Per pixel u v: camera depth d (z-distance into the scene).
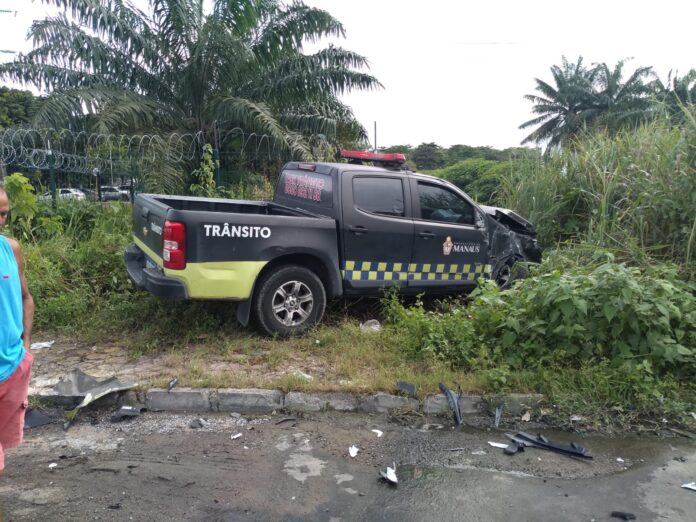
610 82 52.78
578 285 5.20
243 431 4.05
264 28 13.31
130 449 3.73
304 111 13.93
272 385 4.52
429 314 5.94
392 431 4.14
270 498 3.22
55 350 5.34
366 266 6.05
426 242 6.39
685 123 7.52
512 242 7.49
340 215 5.84
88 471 3.44
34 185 8.88
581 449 3.90
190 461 3.60
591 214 8.80
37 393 4.30
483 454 3.84
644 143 8.67
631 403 4.52
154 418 4.21
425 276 6.48
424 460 3.74
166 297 5.04
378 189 6.14
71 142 10.48
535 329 5.09
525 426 4.30
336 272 5.86
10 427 2.62
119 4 12.62
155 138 10.71
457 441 4.02
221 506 3.12
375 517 3.08
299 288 5.66
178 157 10.85
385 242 6.10
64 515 2.98
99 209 8.84
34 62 12.03
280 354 5.18
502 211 8.00
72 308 6.03
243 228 5.24
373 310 6.75
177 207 6.45
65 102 10.84
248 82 13.40
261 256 5.36
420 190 6.46
